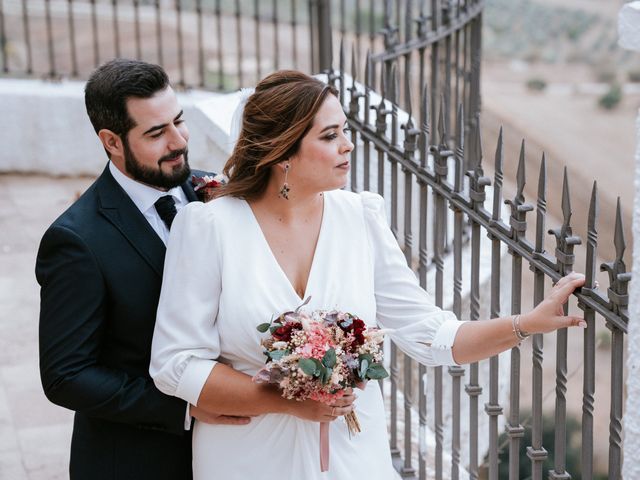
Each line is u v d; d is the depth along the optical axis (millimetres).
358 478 2340
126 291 2357
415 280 2455
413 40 5055
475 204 2725
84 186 6637
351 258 2367
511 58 25656
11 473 3660
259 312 2260
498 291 2660
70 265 2311
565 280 2258
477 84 5461
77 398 2291
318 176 2285
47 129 6688
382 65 4938
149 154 2369
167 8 15953
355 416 2293
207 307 2295
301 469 2289
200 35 6902
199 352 2271
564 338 2365
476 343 2326
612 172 18656
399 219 4992
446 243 5070
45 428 3984
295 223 2354
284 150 2262
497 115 21578
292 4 6672
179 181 2430
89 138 6758
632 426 1998
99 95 2352
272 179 2340
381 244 2430
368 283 2375
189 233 2305
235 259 2293
